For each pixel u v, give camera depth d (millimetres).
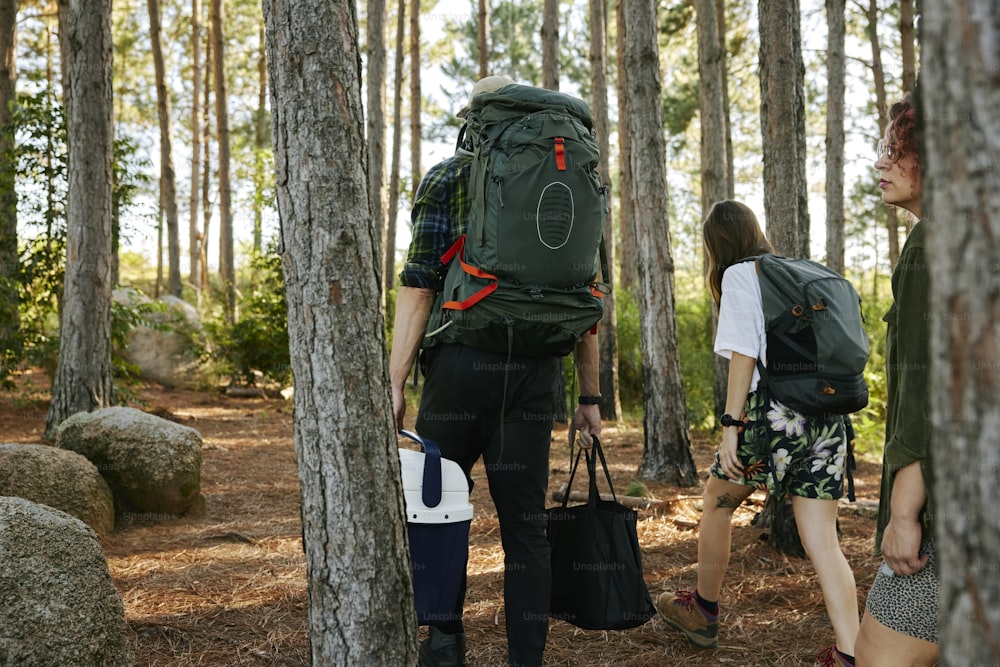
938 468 937
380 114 12484
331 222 1836
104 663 2336
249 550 4414
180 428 5195
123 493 4930
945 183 887
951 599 910
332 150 1839
